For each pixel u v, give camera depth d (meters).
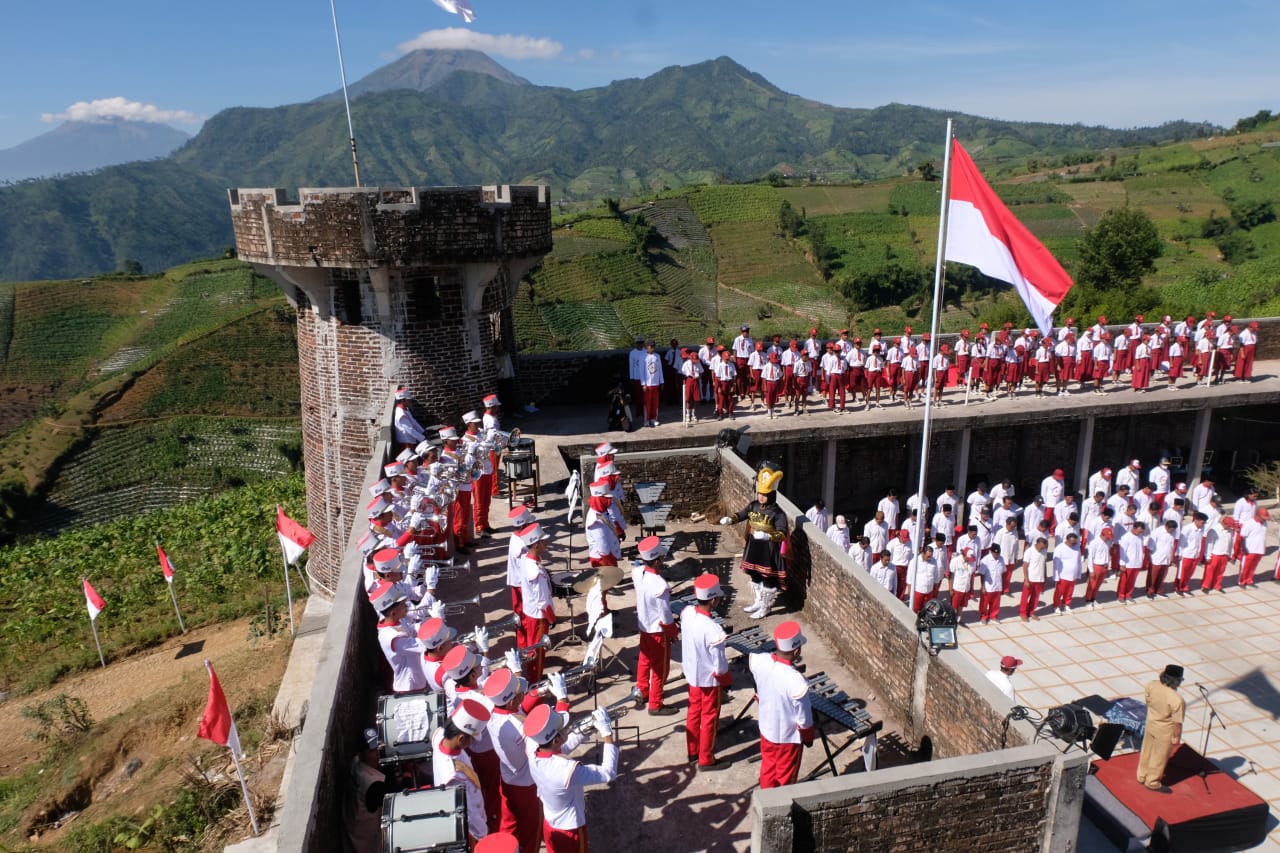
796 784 7.53
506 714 7.53
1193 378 27.34
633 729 10.23
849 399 25.22
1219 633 18.97
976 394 25.38
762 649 10.34
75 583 31.31
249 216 19.47
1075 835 8.11
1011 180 136.00
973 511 20.58
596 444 20.19
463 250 19.02
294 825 6.77
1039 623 19.53
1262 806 12.12
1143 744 12.43
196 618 27.59
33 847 17.59
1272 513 25.89
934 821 7.76
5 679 25.56
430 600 10.04
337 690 8.73
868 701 10.73
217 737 12.88
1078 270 59.38
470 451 14.63
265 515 36.03
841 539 19.52
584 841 7.38
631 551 14.95
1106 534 19.72
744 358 23.61
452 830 6.51
